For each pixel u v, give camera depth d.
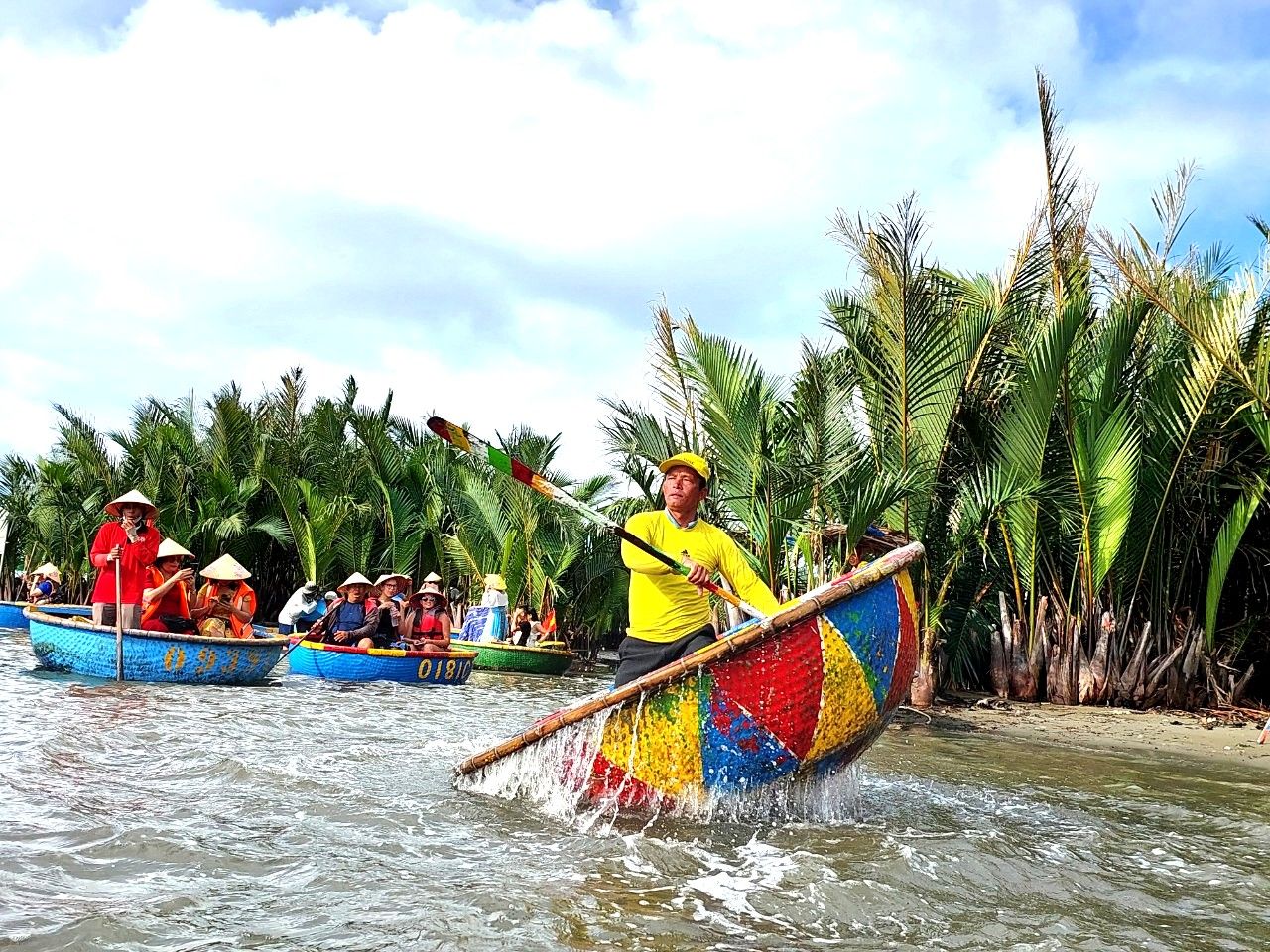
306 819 4.29
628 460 13.41
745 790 4.78
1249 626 12.70
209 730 6.68
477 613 18.52
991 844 4.43
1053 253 12.67
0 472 25.38
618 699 4.67
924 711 11.01
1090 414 11.88
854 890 3.60
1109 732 9.96
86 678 9.59
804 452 12.05
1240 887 3.97
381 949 2.84
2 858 3.46
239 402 25.33
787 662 4.69
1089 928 3.34
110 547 10.05
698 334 11.91
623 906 3.32
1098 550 12.04
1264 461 12.04
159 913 3.01
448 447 21.48
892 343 11.16
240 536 23.78
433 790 5.06
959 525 11.84
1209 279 12.81
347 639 13.05
